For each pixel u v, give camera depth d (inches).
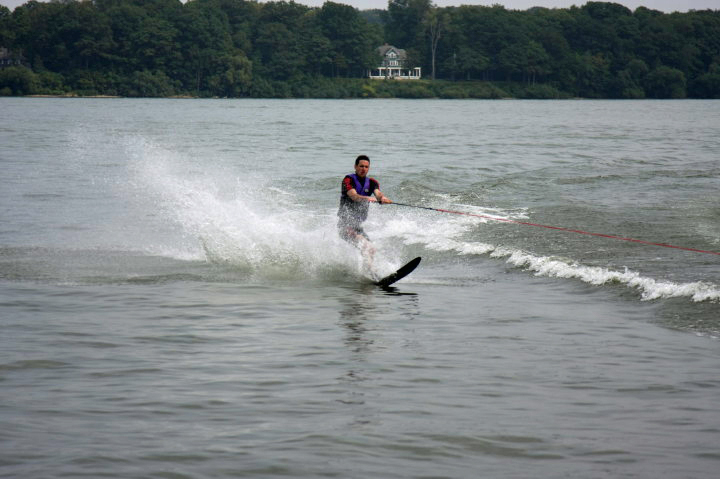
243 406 477.1
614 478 384.8
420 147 3122.5
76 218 1350.9
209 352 592.4
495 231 1195.9
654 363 571.2
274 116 6574.8
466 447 419.5
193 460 400.5
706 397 497.7
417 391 506.6
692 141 3494.1
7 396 492.1
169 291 825.5
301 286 864.9
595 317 715.4
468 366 561.0
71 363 561.3
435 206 1457.9
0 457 402.0
